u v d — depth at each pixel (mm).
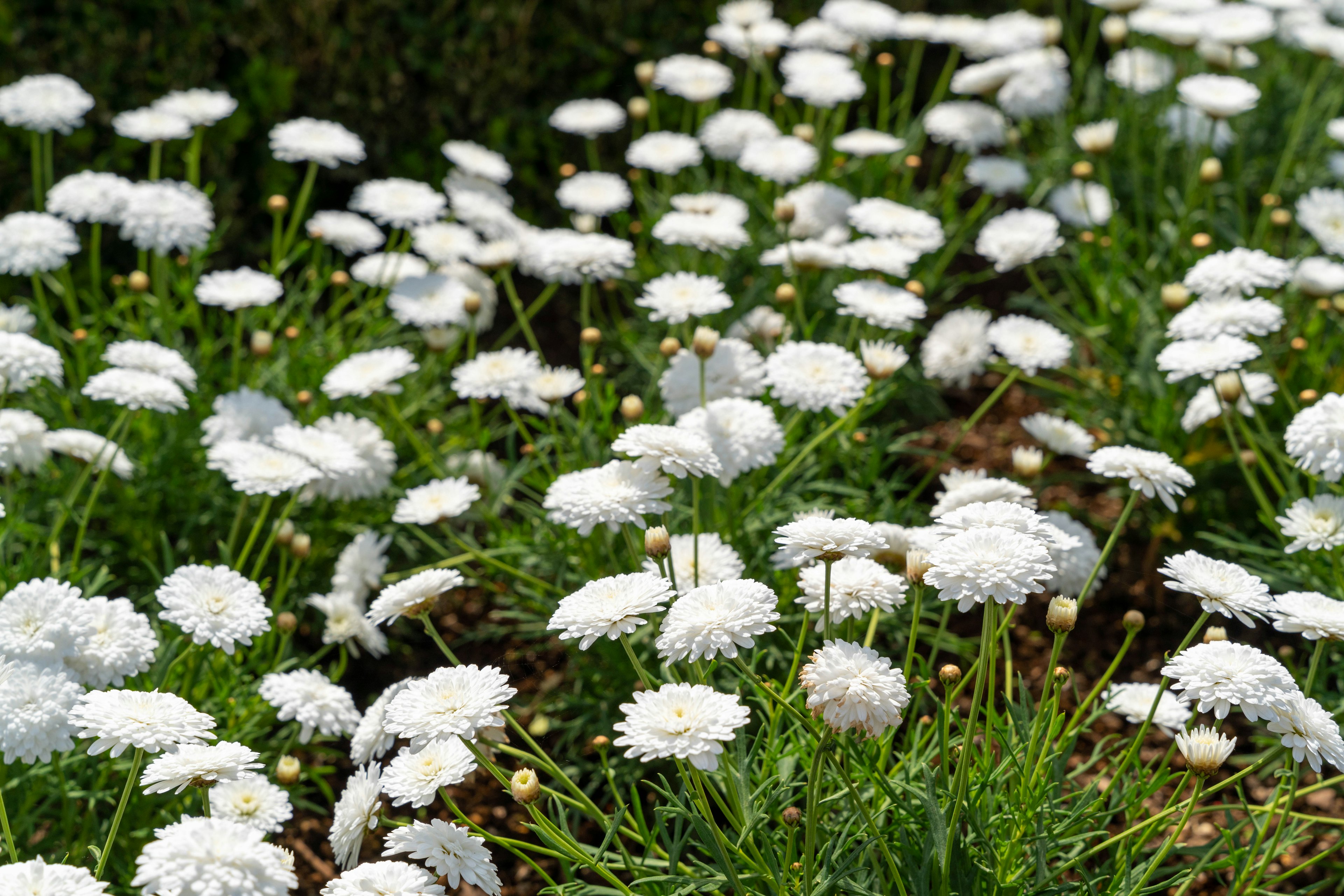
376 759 1562
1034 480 1646
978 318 1676
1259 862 1514
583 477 1474
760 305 1780
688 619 1385
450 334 1729
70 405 1646
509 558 1633
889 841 1434
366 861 1544
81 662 1436
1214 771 1386
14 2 1772
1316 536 1493
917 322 1845
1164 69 1989
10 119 1682
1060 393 1757
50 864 1447
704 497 1592
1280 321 1562
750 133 1825
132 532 1617
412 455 1706
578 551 1597
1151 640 1646
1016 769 1432
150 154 1831
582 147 2021
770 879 1407
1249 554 1649
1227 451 1658
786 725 1480
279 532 1568
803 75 1858
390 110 1899
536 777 1396
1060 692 1503
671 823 1523
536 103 1999
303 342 1712
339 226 1750
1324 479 1493
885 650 1606
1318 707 1405
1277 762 1542
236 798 1422
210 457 1568
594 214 1801
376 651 1577
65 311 1793
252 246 1854
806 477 1625
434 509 1561
